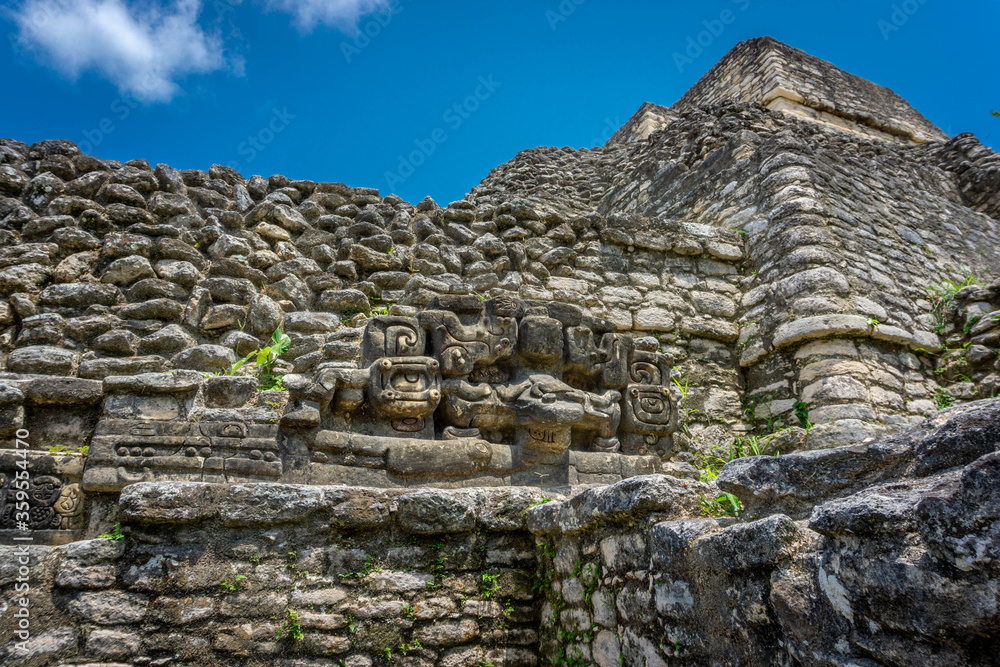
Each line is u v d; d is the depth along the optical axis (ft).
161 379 11.94
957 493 4.88
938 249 26.27
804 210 22.57
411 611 10.64
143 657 9.23
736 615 6.77
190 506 9.95
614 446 14.71
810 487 7.42
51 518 10.70
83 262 17.19
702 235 23.80
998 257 28.58
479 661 10.69
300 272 19.27
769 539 6.40
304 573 10.30
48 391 11.64
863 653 5.48
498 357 14.32
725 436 20.88
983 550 4.66
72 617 9.15
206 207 19.81
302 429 11.99
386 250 20.56
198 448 11.21
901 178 30.42
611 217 23.31
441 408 13.82
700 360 21.98
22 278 16.31
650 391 15.44
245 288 18.06
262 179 21.24
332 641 10.05
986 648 4.79
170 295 17.25
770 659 6.32
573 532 10.27
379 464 12.42
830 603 5.81
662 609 7.94
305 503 10.50
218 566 9.93
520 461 13.50
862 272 22.00
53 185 18.19
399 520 10.93
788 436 18.63
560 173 39.58
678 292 22.85
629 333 21.80
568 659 10.00
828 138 31.96
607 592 9.23
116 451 10.84
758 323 21.94
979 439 5.94
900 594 5.20
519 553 11.56
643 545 8.52
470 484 12.97
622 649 8.68
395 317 13.96
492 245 21.72
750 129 30.53
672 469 15.39
